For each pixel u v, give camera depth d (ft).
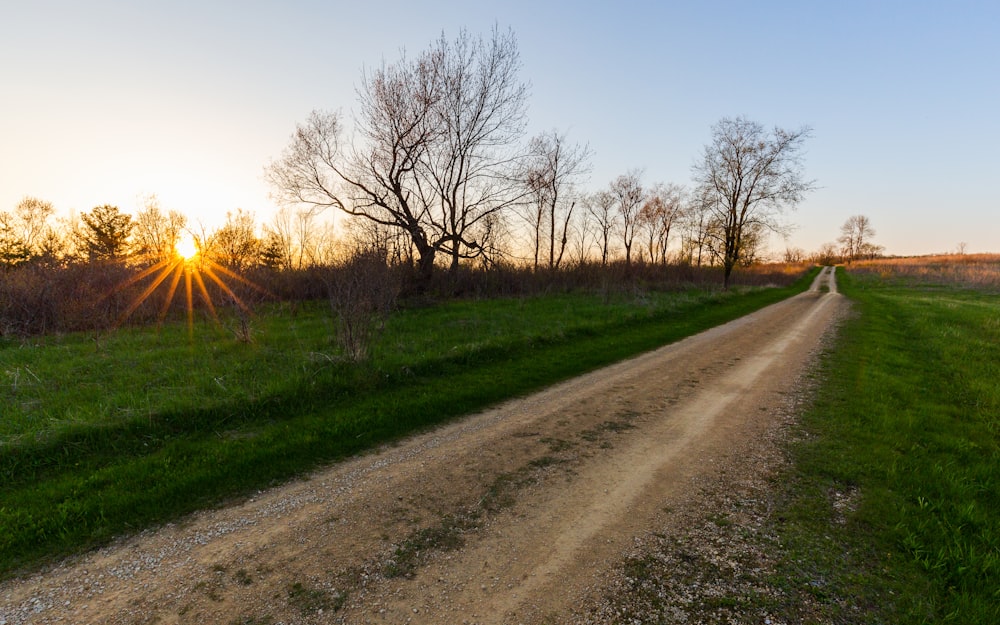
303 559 12.37
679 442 20.34
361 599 10.77
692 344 44.73
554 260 115.14
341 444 20.27
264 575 11.69
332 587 11.21
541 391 29.12
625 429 22.08
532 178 77.46
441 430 22.35
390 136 70.59
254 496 15.97
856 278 191.42
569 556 12.35
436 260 79.41
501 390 28.63
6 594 11.12
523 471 17.67
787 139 115.55
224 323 46.83
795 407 24.72
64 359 32.40
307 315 54.75
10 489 15.99
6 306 42.75
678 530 13.52
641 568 11.80
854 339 45.11
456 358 34.35
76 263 50.67
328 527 13.94
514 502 15.31
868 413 23.20
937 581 11.12
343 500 15.60
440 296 75.15
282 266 75.77
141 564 12.25
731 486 16.17
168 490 15.93
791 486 16.07
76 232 113.50
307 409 24.12
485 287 80.94
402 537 13.35
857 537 13.02
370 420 22.81
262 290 64.08
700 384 30.01
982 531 12.86
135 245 115.44
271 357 32.14
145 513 14.71
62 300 45.52
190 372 27.94
